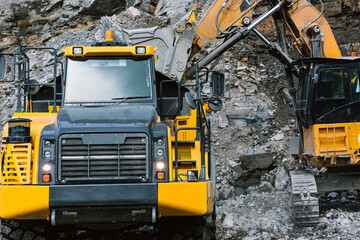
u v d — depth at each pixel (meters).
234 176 12.99
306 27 11.60
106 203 6.25
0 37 22.16
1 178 6.62
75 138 6.40
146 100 7.68
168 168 6.50
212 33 11.84
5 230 6.84
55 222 6.35
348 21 17.89
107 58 7.83
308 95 10.00
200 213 6.46
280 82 15.86
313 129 9.99
